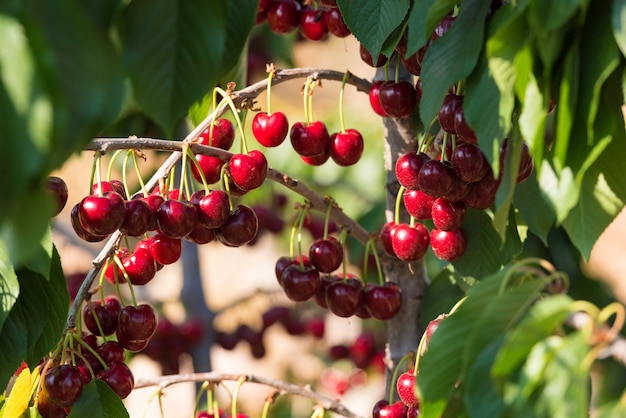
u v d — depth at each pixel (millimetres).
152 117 1358
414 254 1666
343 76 1688
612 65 1403
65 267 2576
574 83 1404
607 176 1493
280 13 1701
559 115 1403
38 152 1154
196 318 2178
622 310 1376
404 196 1648
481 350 1401
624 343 1379
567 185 1466
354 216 2455
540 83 1423
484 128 1440
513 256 1674
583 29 1420
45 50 1177
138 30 1349
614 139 1481
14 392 1573
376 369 2334
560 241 2223
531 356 1375
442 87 1466
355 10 1547
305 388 1714
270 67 1661
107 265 1624
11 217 1227
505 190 1442
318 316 2377
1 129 1164
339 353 2338
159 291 3414
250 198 2342
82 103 1227
